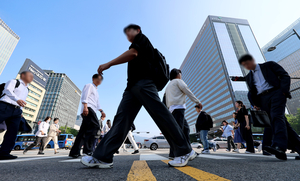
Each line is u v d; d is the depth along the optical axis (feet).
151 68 4.83
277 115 6.79
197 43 277.03
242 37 230.07
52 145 67.82
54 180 2.93
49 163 5.81
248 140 14.19
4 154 8.03
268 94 7.56
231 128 24.79
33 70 238.48
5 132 9.18
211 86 223.51
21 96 9.75
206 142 14.85
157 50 5.43
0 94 8.80
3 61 270.87
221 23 239.91
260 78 8.18
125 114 4.69
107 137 4.64
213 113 216.33
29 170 4.08
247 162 5.41
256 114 8.58
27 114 217.97
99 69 4.57
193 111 268.41
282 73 7.23
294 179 2.85
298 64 279.69
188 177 3.09
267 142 8.82
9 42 283.38
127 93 4.96
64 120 335.26
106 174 3.50
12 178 3.09
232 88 180.96
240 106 15.65
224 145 57.82
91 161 4.32
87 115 10.23
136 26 5.44
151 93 4.56
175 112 8.64
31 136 65.41
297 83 270.46
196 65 275.39
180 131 4.75
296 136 6.79
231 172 3.57
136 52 4.71
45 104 304.50
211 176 3.15
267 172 3.52
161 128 4.76
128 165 5.07
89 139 10.07
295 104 267.59
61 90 327.26
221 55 205.05
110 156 4.41
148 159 7.61
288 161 5.71
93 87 11.00
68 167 4.66
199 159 6.87
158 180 2.89
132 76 4.77
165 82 5.31
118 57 4.57
